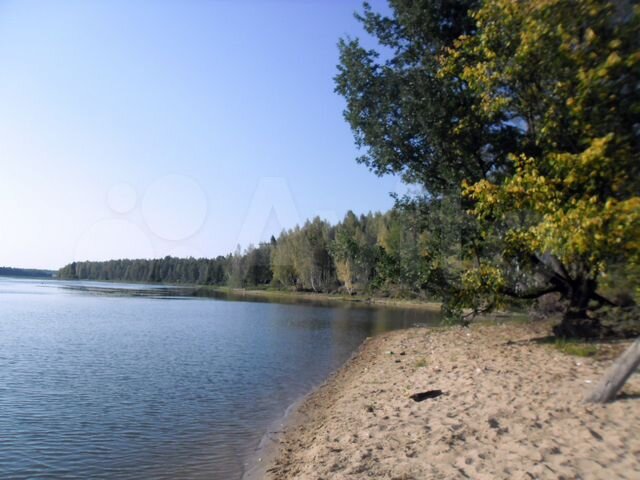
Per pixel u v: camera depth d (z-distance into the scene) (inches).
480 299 573.3
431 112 574.9
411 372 499.5
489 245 556.4
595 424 259.1
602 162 376.5
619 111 398.3
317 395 504.7
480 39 472.4
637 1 378.6
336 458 276.5
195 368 657.0
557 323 628.4
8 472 305.4
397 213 683.4
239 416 429.7
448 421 305.1
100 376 594.2
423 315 1632.6
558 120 435.8
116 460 325.1
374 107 633.6
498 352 513.0
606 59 378.6
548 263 573.3
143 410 447.8
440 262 589.6
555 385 346.3
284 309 1840.6
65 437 371.9
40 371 615.8
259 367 672.4
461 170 604.7
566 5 386.9
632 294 448.8
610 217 361.1
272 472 287.7
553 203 407.5
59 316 1362.0
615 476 202.4
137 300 2180.1
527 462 227.0
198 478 294.5
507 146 563.5
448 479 222.7
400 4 591.5
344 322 1359.5
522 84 460.4
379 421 332.5
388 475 238.1
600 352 446.6
